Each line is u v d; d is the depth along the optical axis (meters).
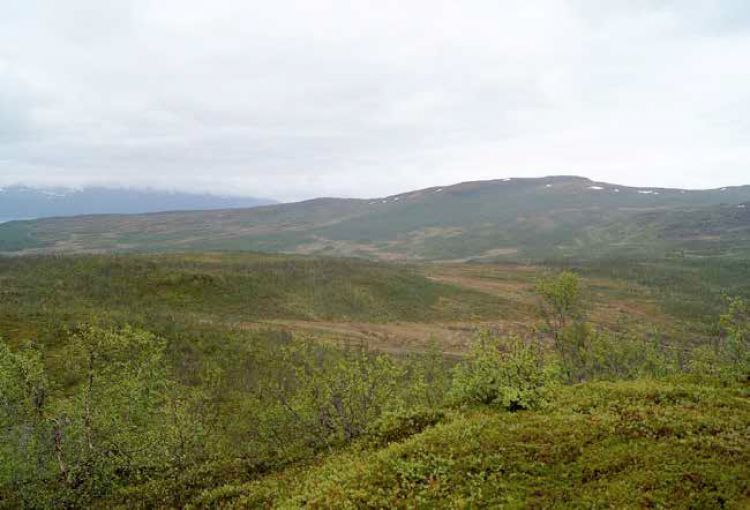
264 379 40.94
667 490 11.16
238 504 15.48
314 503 13.26
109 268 95.88
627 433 14.56
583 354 33.25
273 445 22.53
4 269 91.44
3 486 19.17
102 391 22.86
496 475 12.89
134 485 19.88
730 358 26.69
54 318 55.00
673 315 115.81
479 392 20.56
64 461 19.78
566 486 11.95
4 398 19.45
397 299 117.00
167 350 52.00
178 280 94.25
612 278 167.25
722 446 12.95
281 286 107.94
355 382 21.34
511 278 167.00
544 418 16.34
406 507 12.08
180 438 21.58
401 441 17.20
